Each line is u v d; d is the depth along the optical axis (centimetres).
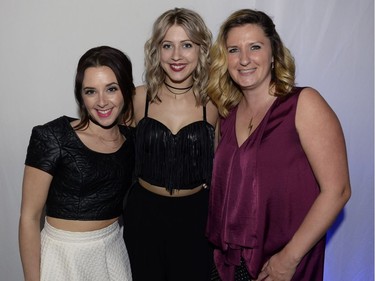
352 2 209
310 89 141
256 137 144
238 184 146
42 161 142
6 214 225
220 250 165
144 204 185
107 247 154
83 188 147
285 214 142
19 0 203
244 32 145
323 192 135
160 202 184
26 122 215
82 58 149
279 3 207
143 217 185
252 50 145
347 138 221
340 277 235
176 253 184
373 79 215
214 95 165
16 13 204
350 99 217
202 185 189
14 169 220
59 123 147
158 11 205
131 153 168
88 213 149
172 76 180
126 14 205
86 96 148
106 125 149
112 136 157
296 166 140
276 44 148
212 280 177
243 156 145
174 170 182
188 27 173
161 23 176
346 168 136
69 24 205
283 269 143
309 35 211
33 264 146
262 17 147
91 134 151
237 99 163
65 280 146
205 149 182
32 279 146
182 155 182
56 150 143
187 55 177
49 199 150
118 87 149
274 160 140
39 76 210
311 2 208
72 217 147
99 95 145
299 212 142
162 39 177
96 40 207
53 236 148
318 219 135
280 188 141
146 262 186
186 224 183
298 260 140
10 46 207
